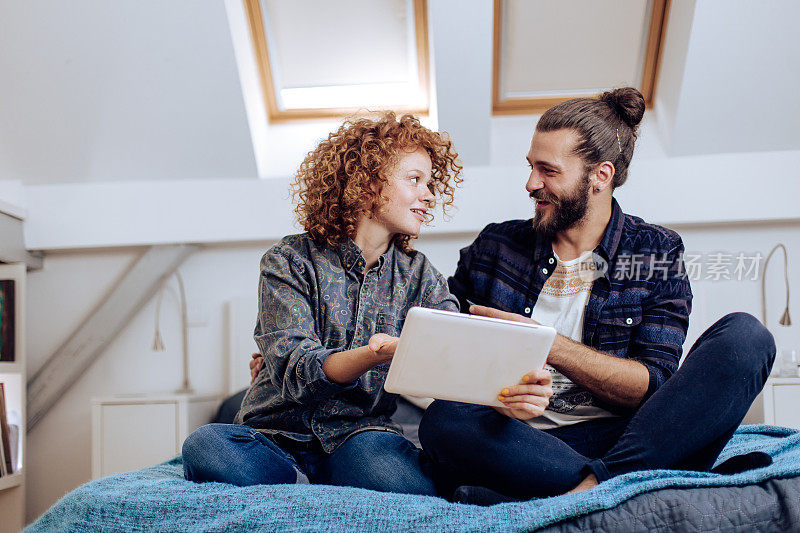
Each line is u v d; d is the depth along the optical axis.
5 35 2.92
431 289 1.58
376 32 3.25
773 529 1.12
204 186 3.34
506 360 1.20
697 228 3.25
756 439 1.84
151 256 3.38
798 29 2.84
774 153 3.11
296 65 3.36
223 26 2.96
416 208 1.55
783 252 3.19
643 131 3.25
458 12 2.88
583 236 1.63
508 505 1.15
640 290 1.56
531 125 3.34
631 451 1.25
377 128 1.57
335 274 1.52
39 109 3.14
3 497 3.07
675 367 1.48
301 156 3.40
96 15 2.89
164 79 3.07
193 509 1.19
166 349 3.49
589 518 1.11
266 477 1.35
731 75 2.97
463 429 1.29
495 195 3.20
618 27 3.18
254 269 3.48
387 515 1.14
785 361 3.01
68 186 3.38
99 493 1.28
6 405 3.19
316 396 1.34
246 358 3.37
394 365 1.19
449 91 3.05
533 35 3.20
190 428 3.02
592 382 1.41
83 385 3.49
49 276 3.53
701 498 1.12
